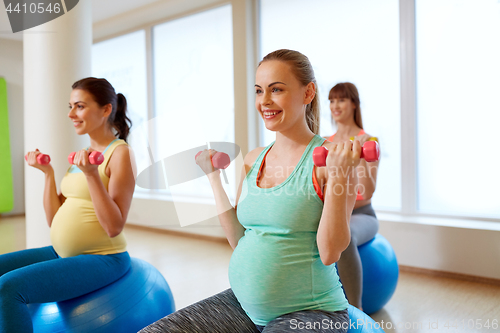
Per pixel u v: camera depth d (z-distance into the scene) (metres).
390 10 3.33
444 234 2.97
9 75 6.02
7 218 5.86
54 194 1.89
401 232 3.15
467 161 3.11
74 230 1.66
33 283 1.41
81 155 1.42
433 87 3.21
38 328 1.54
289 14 3.88
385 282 2.23
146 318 1.69
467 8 3.02
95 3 4.45
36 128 2.81
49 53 2.78
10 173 5.96
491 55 2.96
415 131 3.28
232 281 1.15
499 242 2.76
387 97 3.39
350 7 3.52
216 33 4.42
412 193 3.31
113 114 1.78
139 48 5.17
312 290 1.07
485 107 3.01
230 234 1.23
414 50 3.23
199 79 4.59
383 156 3.46
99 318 1.58
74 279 1.53
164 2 4.38
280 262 1.06
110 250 1.71
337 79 3.62
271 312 1.08
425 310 2.36
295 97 1.09
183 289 2.78
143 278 1.82
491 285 2.78
